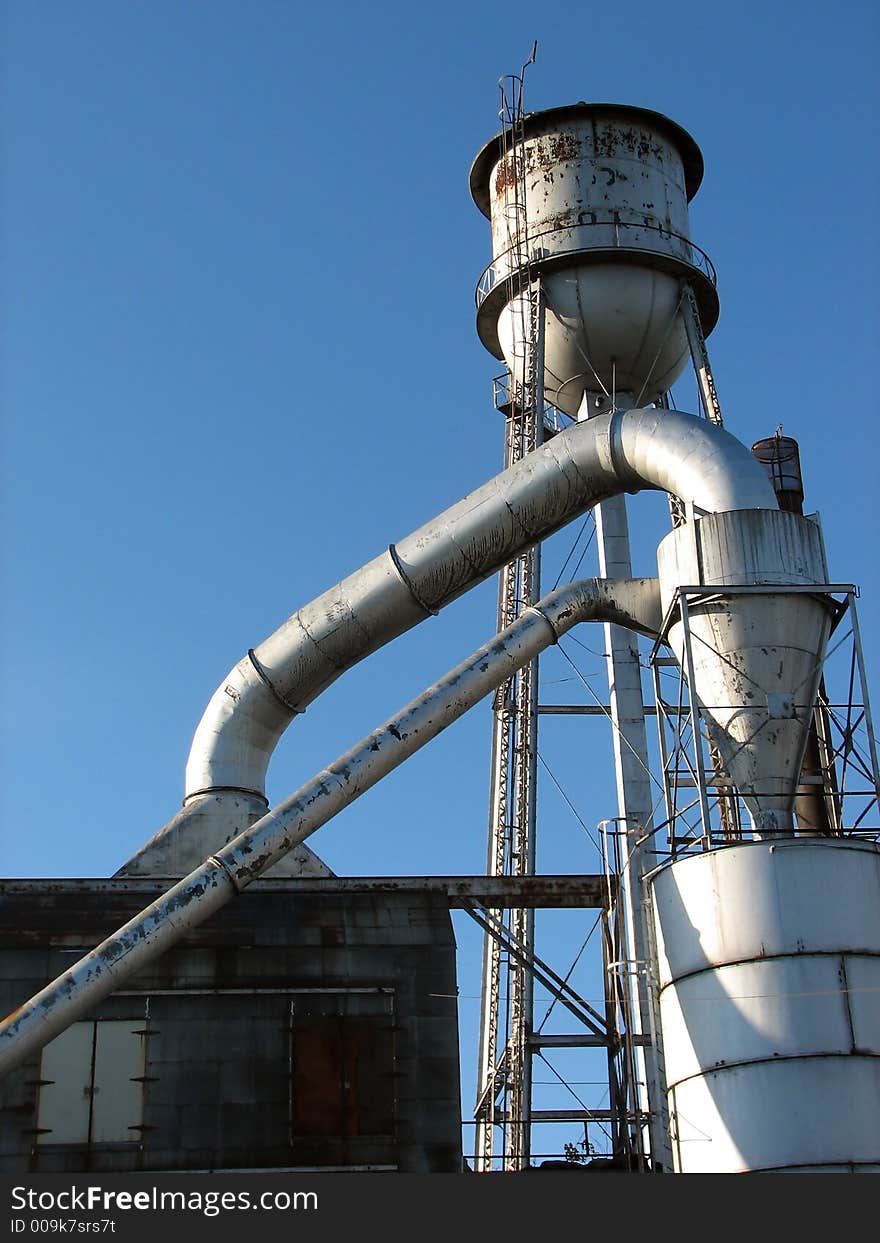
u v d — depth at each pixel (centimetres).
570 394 3788
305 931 2747
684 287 3700
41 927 2731
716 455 2792
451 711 2648
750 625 2642
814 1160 2278
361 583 2991
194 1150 2556
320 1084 2623
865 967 2408
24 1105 2562
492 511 2922
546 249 3672
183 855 2962
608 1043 2786
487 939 3425
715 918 2458
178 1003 2659
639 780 3434
